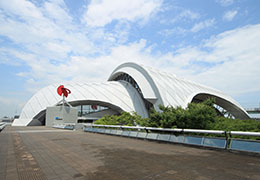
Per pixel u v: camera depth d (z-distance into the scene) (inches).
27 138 562.6
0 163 247.8
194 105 512.4
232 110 1861.5
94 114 1768.0
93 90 1670.8
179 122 460.8
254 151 273.7
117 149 349.7
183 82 1592.0
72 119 1535.4
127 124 854.5
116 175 191.2
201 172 197.3
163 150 334.3
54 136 621.6
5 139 537.6
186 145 379.6
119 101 1546.5
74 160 261.9
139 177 183.5
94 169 214.8
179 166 223.1
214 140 338.0
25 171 209.6
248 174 188.4
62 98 1612.9
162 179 175.8
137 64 1579.7
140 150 336.8
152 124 504.4
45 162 251.9
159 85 1279.5
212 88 1893.5
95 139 521.0
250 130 414.3
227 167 215.8
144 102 1521.9
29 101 1905.8
